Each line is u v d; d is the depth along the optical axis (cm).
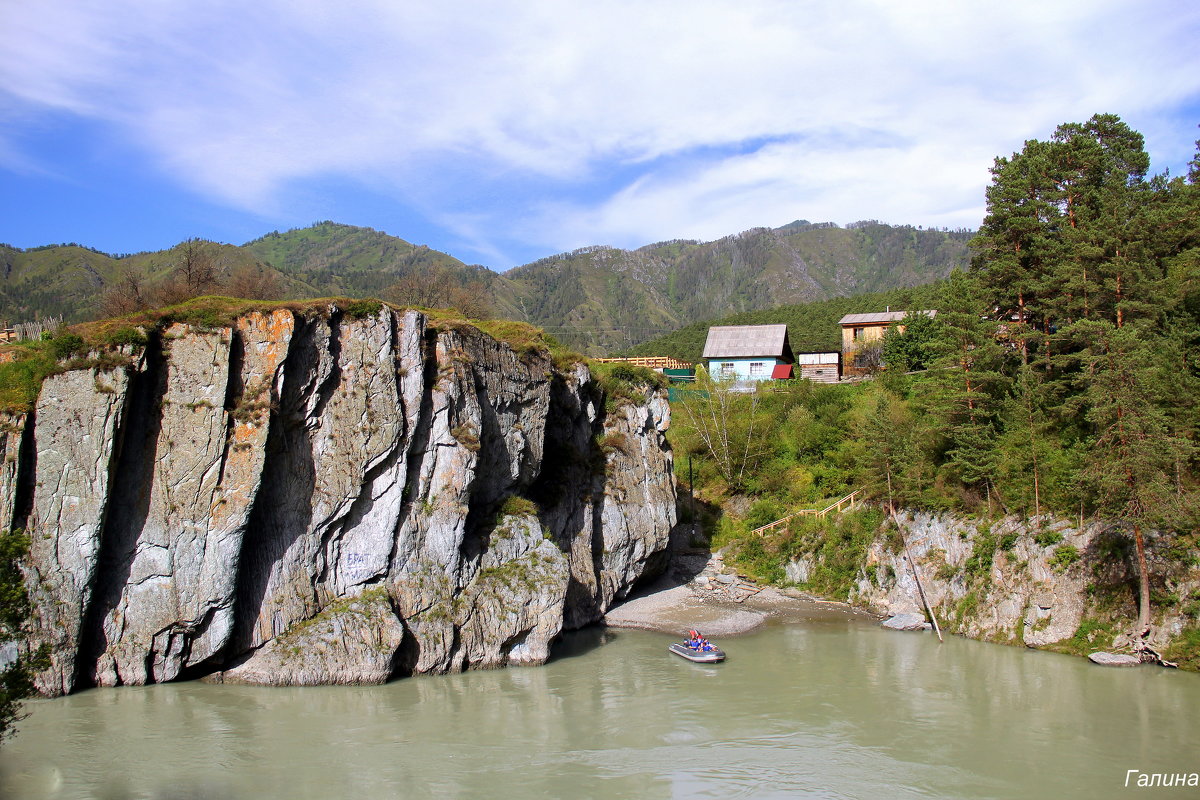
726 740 3194
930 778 2834
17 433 3588
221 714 3428
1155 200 5978
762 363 9569
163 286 8300
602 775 2855
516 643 4347
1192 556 4159
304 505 4022
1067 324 5462
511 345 4997
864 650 4581
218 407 3759
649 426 6359
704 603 5769
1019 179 5909
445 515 4269
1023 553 4803
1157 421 4162
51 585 3584
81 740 3103
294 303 3997
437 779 2805
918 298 10325
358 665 3888
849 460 6706
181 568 3734
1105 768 2895
